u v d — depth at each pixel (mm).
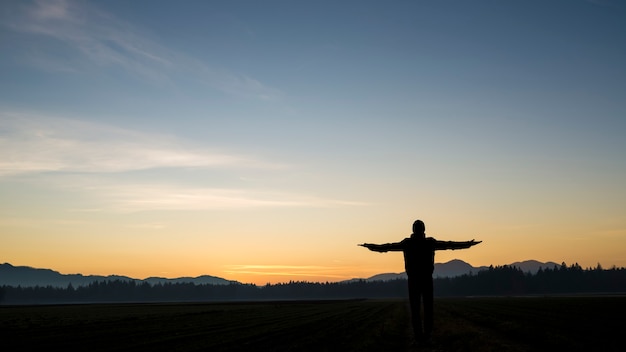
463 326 28766
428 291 17141
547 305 70500
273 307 102375
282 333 29281
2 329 38719
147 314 72375
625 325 28891
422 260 17078
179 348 22312
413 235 17297
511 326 28484
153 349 22016
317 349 19500
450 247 17094
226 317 56531
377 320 40062
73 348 23125
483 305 77562
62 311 100938
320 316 52062
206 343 24391
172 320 51344
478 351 17016
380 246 17422
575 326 28281
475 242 16766
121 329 37219
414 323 17328
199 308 106312
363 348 18938
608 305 66750
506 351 16844
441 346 18594
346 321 40125
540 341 20172
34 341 27328
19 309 124000
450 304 88250
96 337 29766
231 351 20312
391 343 20766
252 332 31047
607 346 18094
